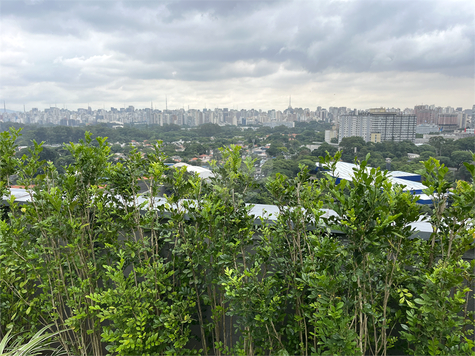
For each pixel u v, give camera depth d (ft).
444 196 3.84
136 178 5.43
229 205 5.05
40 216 5.32
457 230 3.83
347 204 3.50
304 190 4.76
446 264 3.51
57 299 5.67
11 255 4.79
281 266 4.78
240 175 5.10
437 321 3.40
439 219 3.89
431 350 3.36
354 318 3.97
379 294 4.18
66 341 5.53
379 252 3.54
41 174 5.54
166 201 5.09
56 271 5.49
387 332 5.06
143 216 5.40
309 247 4.40
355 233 3.53
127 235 5.56
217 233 4.87
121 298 4.49
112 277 4.38
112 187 5.51
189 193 5.21
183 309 4.83
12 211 5.65
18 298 5.70
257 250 4.87
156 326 4.66
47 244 5.53
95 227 6.05
